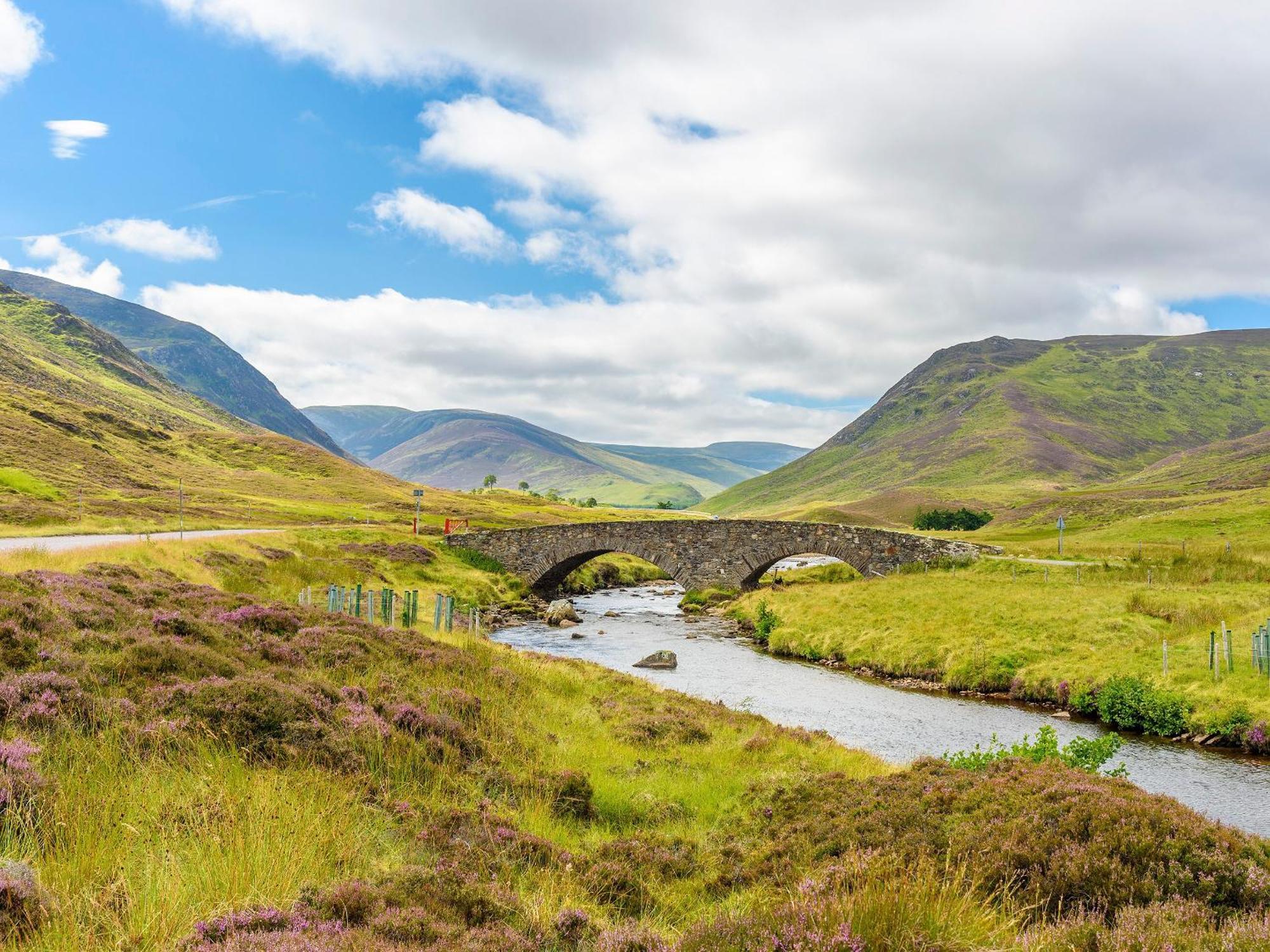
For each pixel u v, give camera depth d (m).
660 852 12.95
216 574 35.69
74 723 11.30
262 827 8.99
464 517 124.62
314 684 16.20
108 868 7.66
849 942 6.78
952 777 14.91
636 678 30.95
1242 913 8.34
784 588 62.75
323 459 195.50
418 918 7.66
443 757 15.20
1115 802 11.27
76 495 84.62
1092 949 7.22
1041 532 113.31
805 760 19.62
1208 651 32.59
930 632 41.50
